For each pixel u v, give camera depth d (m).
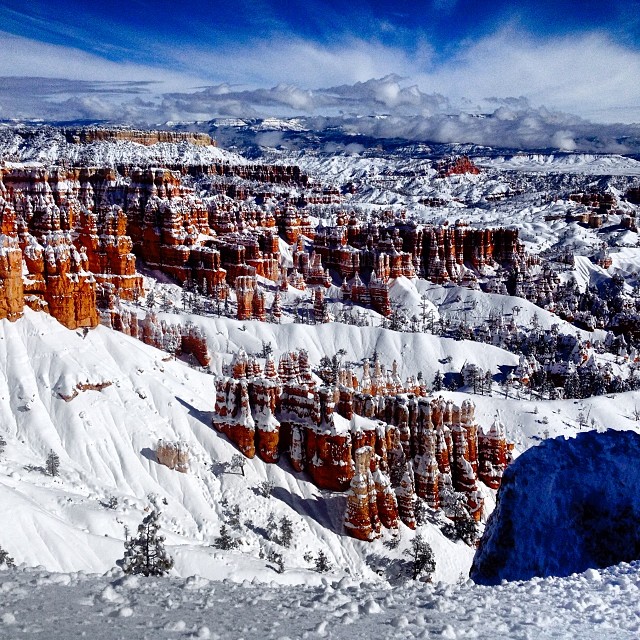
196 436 122.38
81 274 139.12
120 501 98.56
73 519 84.62
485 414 161.88
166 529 93.31
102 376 126.69
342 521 111.25
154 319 186.75
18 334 129.00
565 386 199.50
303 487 117.19
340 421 120.25
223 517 106.81
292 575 82.31
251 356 177.38
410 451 125.75
